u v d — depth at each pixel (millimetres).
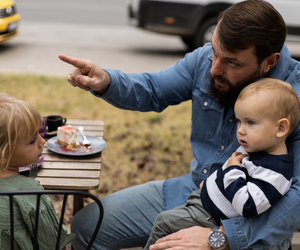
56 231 1375
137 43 9000
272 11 1413
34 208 1295
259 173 1374
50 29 9719
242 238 1408
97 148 1983
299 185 1411
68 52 7512
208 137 1806
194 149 1854
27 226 1321
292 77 1619
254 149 1422
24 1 14211
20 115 1256
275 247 1458
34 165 1652
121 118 4676
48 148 1929
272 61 1512
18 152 1305
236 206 1360
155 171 3508
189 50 8617
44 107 4688
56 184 1621
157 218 1653
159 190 1885
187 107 5234
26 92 5082
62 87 5477
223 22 1438
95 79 1614
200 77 1848
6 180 1309
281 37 1446
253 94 1394
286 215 1371
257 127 1388
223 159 1735
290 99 1378
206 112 1800
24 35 8695
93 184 1650
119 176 3369
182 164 3682
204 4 6820
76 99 5102
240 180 1378
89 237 1771
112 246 1792
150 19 6957
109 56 7469
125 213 1803
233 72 1493
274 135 1382
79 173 1737
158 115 4844
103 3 15562
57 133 2008
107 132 4230
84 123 2387
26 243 1305
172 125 4586
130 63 7062
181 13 6891
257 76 1510
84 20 11664
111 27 10914
